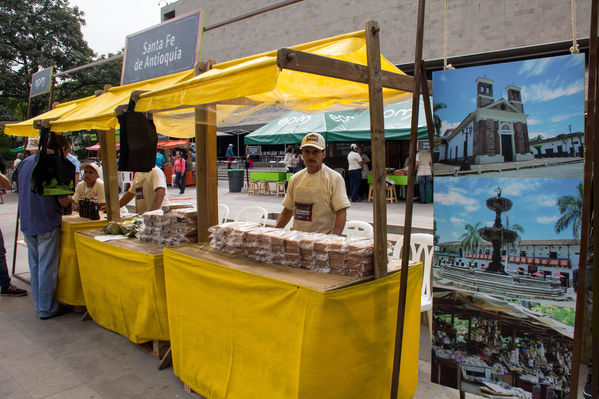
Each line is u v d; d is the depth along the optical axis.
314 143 3.42
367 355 2.37
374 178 2.38
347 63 2.30
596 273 1.81
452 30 13.72
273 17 18.84
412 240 4.07
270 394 2.40
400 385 2.68
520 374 2.23
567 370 2.10
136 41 4.73
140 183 5.23
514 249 2.22
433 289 2.50
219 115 3.87
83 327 4.38
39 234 4.50
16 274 6.34
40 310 4.59
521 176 2.18
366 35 2.32
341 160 14.00
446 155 2.41
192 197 15.47
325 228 3.54
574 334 1.90
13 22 19.50
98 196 5.50
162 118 4.43
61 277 4.68
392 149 13.60
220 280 2.73
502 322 2.27
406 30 14.71
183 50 4.13
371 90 2.33
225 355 2.73
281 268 2.66
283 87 3.27
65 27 21.03
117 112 3.70
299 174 3.68
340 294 2.16
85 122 4.18
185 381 3.12
